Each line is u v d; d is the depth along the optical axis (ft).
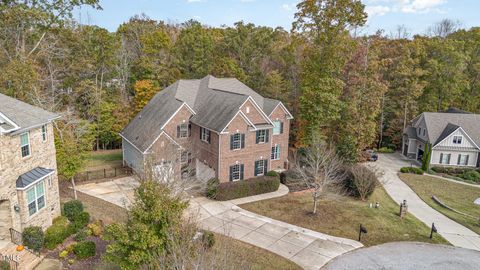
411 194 100.58
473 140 136.26
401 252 61.46
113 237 42.39
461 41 173.27
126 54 160.25
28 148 56.34
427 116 146.72
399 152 163.02
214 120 94.84
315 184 77.00
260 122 99.14
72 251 53.62
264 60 177.17
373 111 132.36
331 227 70.69
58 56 128.26
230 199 85.30
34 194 56.54
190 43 168.86
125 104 141.69
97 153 133.49
